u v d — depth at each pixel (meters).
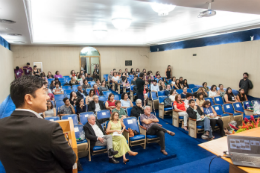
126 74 12.00
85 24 7.25
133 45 13.21
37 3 4.58
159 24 7.61
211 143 2.35
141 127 4.46
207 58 9.34
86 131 3.82
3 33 6.75
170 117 6.86
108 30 8.89
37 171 0.86
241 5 3.63
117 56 13.94
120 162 3.79
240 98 7.02
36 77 1.00
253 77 7.29
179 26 8.03
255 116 5.85
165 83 10.06
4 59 7.77
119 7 5.10
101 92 7.45
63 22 6.79
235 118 5.70
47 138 0.85
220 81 8.75
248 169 1.79
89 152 3.83
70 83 9.34
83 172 3.42
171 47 12.14
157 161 3.89
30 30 6.44
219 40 8.74
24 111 0.94
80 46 12.73
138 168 3.63
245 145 2.01
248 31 7.42
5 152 0.87
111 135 3.92
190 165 3.64
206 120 4.92
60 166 0.93
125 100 6.05
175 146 4.56
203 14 3.65
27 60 11.64
